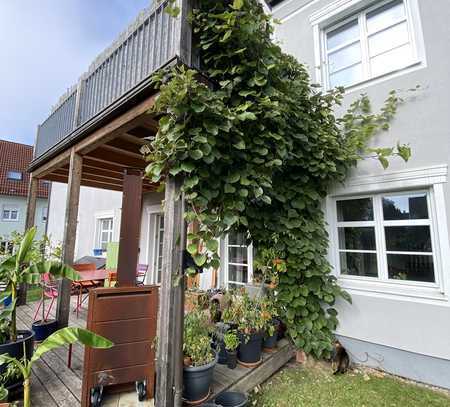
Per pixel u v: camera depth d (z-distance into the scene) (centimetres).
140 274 634
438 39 332
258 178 252
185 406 217
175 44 239
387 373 325
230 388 251
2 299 252
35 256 280
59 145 424
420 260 328
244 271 501
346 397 270
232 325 315
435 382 296
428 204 328
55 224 1105
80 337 195
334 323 360
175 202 222
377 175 358
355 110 391
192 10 251
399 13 373
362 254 375
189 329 252
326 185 386
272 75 294
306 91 370
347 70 418
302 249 346
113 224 812
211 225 229
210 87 265
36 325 331
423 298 310
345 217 395
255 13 279
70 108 444
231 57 267
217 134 229
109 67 351
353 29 418
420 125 336
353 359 351
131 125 301
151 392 226
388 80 366
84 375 210
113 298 225
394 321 326
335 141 355
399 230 347
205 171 227
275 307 348
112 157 456
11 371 214
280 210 362
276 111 262
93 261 784
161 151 221
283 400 264
